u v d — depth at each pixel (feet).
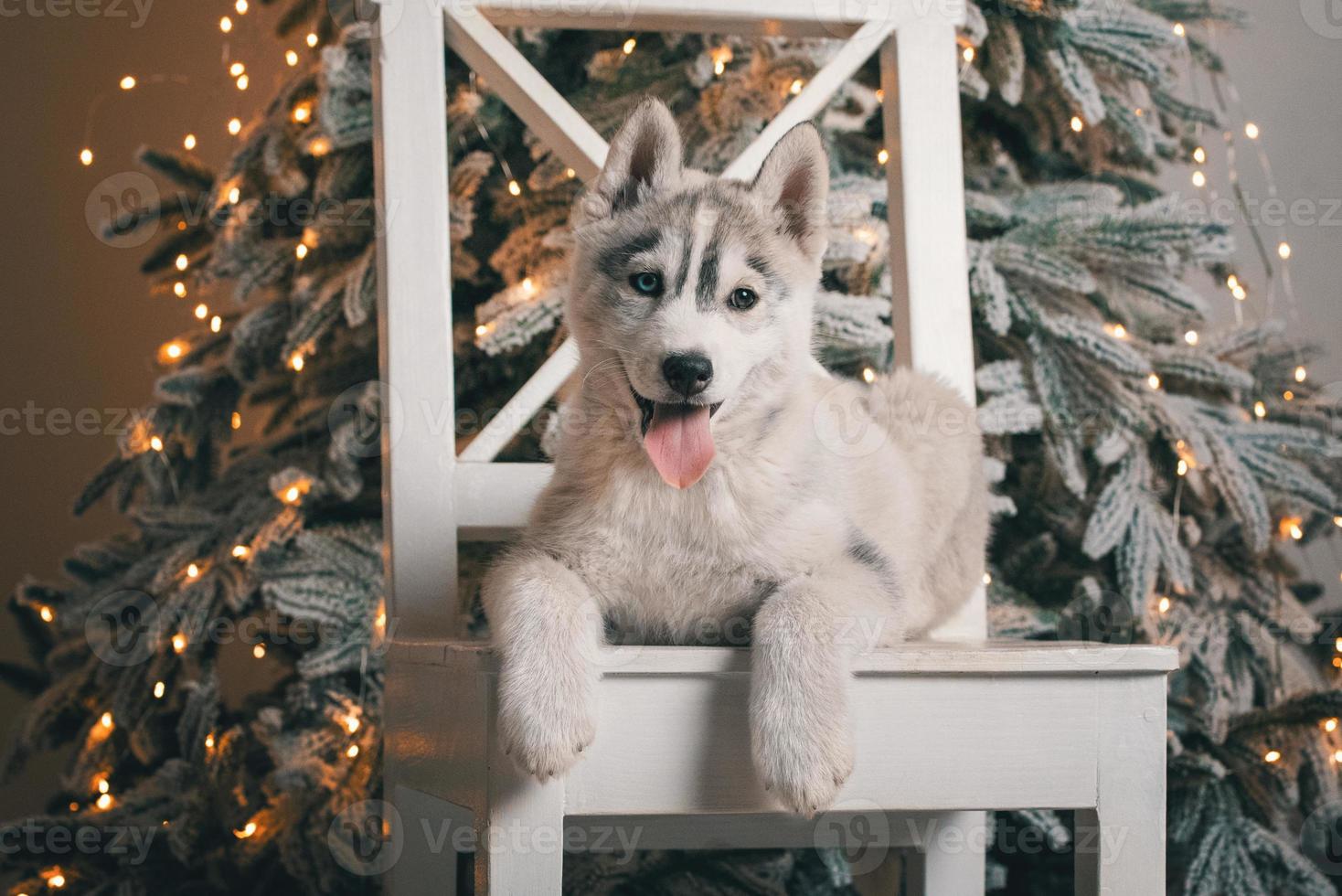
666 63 8.91
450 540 6.48
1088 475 8.68
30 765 11.42
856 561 5.18
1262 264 11.74
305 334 8.22
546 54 8.99
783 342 5.58
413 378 6.53
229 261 8.63
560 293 8.26
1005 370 8.41
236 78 11.85
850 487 5.61
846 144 8.98
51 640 9.58
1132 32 8.66
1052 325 8.34
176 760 8.11
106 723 8.20
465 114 8.64
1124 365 8.22
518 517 6.54
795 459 5.29
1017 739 4.69
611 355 5.48
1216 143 11.82
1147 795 4.77
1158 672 4.80
